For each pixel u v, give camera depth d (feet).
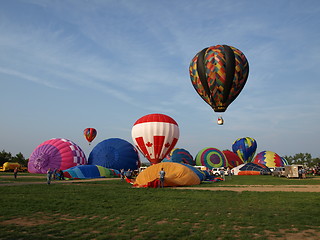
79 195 49.83
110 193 53.52
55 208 35.53
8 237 22.02
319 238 21.53
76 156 159.94
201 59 91.66
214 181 97.76
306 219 27.91
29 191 56.49
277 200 41.86
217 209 34.50
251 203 39.14
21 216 30.66
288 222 26.71
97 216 30.71
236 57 89.15
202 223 26.86
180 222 27.45
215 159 200.54
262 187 68.28
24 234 23.00
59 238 21.88
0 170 215.72
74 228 24.99
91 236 22.31
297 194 49.80
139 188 65.21
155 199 44.39
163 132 123.24
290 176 120.78
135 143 129.18
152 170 75.92
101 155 169.17
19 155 336.49
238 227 25.20
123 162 170.50
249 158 211.82
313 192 53.47
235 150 216.74
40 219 29.12
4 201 41.63
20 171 220.02
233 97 91.56
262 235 22.36
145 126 123.95
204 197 46.73
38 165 156.46
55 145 160.66
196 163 204.74
